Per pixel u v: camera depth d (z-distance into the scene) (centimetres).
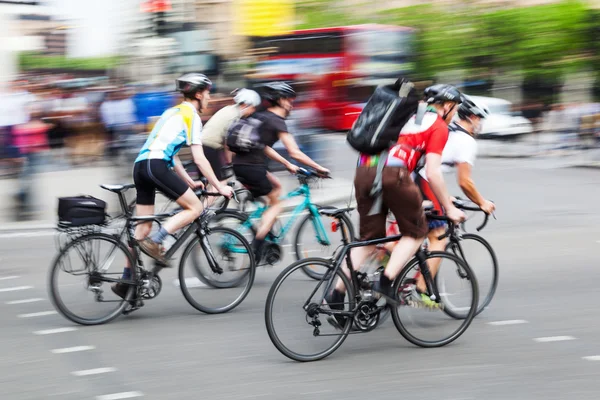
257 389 700
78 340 842
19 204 1620
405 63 3338
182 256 942
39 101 2406
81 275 891
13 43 2527
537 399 675
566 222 1602
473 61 4047
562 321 914
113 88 2464
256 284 1100
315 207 1127
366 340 847
